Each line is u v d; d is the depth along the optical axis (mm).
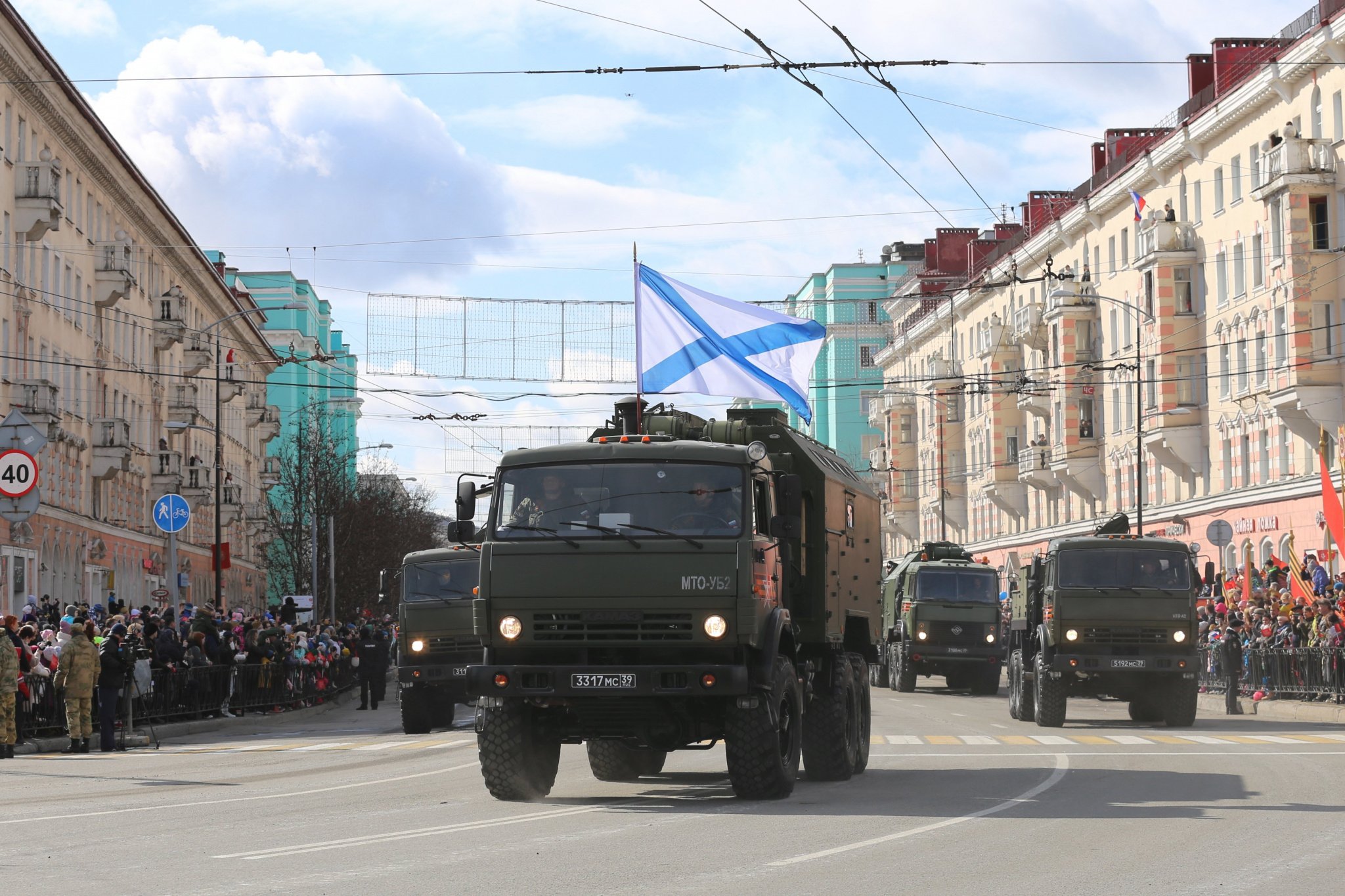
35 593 61719
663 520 17562
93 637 33250
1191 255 71812
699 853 13523
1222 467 69438
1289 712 39312
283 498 117312
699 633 17328
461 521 18234
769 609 18094
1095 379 85188
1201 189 71312
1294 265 59531
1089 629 34375
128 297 81688
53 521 64938
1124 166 80000
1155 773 21844
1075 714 41281
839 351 133375
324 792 20375
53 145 66812
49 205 61594
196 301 100625
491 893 11305
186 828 15945
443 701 37344
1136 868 12656
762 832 15055
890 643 58812
